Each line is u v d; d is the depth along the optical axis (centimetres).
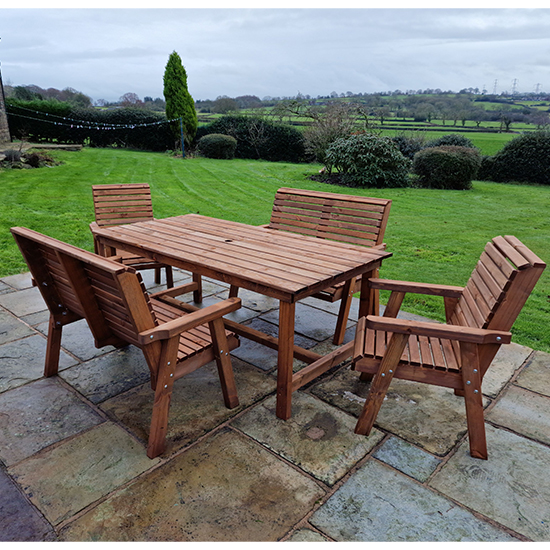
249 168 1507
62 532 173
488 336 201
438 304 431
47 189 963
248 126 1919
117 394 271
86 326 366
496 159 1373
